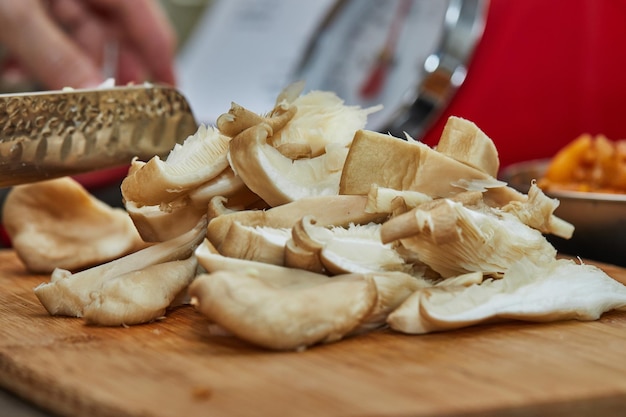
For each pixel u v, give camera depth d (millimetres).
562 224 541
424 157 532
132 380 442
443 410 415
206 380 441
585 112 932
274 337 469
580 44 919
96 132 639
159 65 942
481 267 522
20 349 480
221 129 539
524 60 923
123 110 650
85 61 823
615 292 527
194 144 558
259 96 1023
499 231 521
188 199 556
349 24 932
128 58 932
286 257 513
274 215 530
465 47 856
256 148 530
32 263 637
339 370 451
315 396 425
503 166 943
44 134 616
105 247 638
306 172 546
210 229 530
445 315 494
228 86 1066
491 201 560
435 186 535
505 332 500
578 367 456
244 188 554
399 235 493
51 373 450
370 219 532
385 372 448
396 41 886
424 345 482
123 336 500
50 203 655
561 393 430
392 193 520
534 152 939
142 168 543
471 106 926
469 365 457
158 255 551
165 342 490
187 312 538
